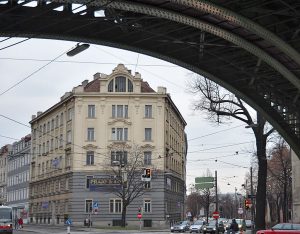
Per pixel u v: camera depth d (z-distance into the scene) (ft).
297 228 97.40
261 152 124.98
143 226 236.22
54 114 283.18
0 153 424.05
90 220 219.61
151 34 76.07
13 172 377.09
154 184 240.12
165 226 239.30
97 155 244.42
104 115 246.88
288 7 64.18
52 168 279.28
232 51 84.48
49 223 278.67
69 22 68.85
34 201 311.68
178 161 300.40
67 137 259.39
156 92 247.70
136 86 247.70
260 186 124.88
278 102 104.01
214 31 71.15
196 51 83.61
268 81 97.25
